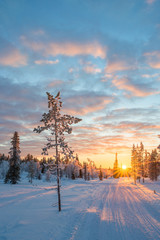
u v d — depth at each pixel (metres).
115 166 112.25
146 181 57.25
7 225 10.77
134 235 8.83
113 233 9.13
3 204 17.59
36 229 9.97
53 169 14.91
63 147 14.52
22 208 15.90
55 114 15.12
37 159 117.62
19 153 44.75
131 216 12.70
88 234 9.04
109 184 51.41
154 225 10.46
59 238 8.55
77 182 66.25
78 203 18.56
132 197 22.97
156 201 18.97
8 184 41.78
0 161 78.00
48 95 15.02
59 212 14.16
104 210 14.84
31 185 42.22
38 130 14.40
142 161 58.78
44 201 19.94
